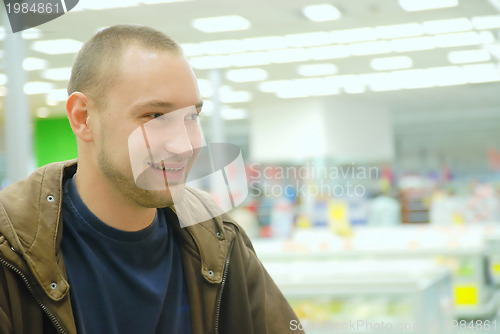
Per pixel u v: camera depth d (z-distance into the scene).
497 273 5.95
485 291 5.34
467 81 5.90
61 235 0.88
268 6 3.24
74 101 0.88
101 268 0.90
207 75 3.78
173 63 0.86
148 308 0.92
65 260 0.89
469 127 11.96
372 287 2.58
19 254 0.83
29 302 0.84
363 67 4.94
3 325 0.81
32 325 0.83
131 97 0.84
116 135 0.85
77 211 0.91
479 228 6.61
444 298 2.98
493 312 5.36
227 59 3.86
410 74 5.43
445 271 3.05
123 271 0.91
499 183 10.42
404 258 4.73
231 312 1.00
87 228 0.90
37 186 0.90
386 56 4.68
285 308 1.07
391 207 6.58
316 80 4.85
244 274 1.02
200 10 2.95
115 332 0.90
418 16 3.81
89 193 0.91
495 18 3.87
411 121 11.02
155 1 2.58
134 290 0.91
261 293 1.04
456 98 7.54
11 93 2.03
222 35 3.44
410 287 2.53
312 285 2.67
